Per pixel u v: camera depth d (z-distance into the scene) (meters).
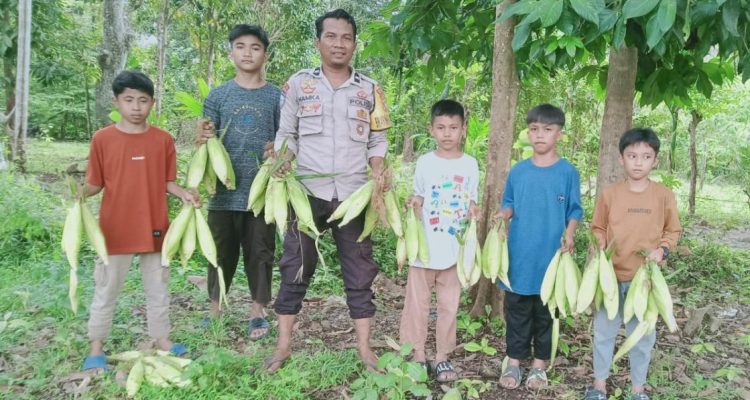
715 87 8.98
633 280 2.82
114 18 11.27
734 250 7.48
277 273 5.16
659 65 4.47
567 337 3.95
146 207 3.14
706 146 12.24
